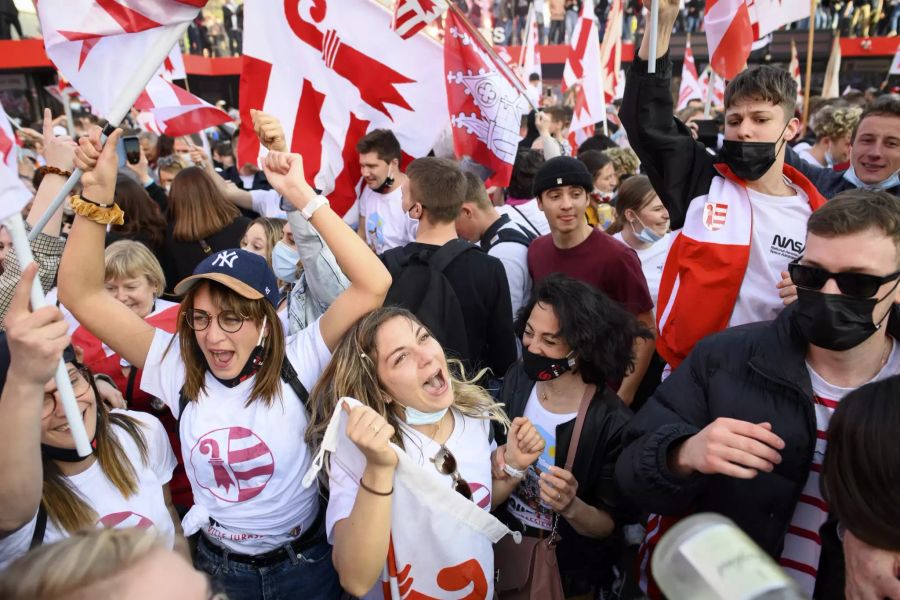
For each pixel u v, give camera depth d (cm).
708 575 85
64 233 441
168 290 432
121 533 97
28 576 88
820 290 152
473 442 200
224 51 1603
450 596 178
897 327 159
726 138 225
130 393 264
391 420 192
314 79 330
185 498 266
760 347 168
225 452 192
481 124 377
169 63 420
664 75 220
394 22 321
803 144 632
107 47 210
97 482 185
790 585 84
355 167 405
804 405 159
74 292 197
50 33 206
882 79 1573
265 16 320
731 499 164
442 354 192
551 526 212
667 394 181
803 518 165
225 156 944
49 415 171
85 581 88
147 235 420
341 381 189
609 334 209
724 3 291
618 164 557
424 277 274
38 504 150
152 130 704
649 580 203
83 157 189
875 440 107
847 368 160
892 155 296
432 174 287
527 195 478
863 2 1528
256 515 199
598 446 211
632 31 1661
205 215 414
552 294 212
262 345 195
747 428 143
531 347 219
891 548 106
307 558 208
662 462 158
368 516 161
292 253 326
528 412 228
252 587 205
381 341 187
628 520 221
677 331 236
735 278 225
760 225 225
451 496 171
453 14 358
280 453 195
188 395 197
